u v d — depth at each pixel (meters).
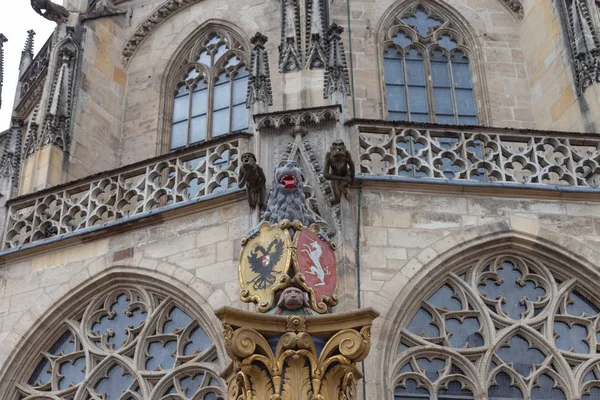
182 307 33.12
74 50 44.00
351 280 30.95
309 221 27.86
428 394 30.48
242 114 44.84
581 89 39.59
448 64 45.00
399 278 31.53
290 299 25.38
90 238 35.28
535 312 32.38
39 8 43.94
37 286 35.25
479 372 30.97
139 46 47.53
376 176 33.03
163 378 32.25
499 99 43.59
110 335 34.00
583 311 32.59
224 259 32.78
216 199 33.72
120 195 36.19
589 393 31.23
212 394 31.48
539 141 35.22
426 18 45.91
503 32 45.41
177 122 45.81
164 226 34.44
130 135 45.16
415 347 30.98
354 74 43.62
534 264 33.06
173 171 36.44
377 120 34.31
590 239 33.12
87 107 43.72
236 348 24.34
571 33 40.94
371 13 45.28
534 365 31.41
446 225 32.75
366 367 29.70
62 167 41.06
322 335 24.98
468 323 31.91
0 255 36.16
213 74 46.31
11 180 40.16
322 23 37.06
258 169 32.16
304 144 33.38
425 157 34.47
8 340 34.34
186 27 47.44
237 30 46.47
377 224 32.41
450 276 32.25
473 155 34.53
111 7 48.19
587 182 34.66
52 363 34.16
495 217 33.12
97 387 33.28
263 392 24.39
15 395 34.00
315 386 24.44
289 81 35.78
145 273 33.66
